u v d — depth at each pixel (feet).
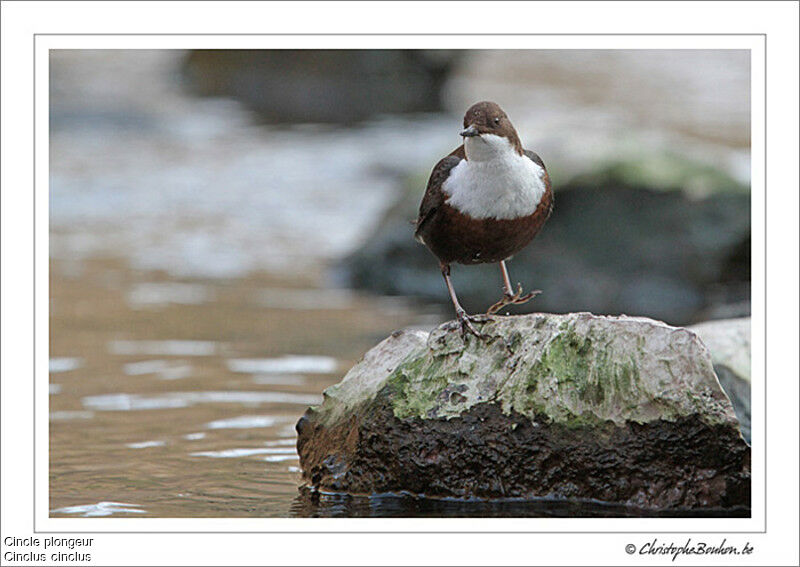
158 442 28.35
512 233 25.48
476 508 23.67
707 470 23.36
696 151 55.31
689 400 23.38
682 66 116.98
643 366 23.75
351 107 99.30
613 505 23.57
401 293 50.37
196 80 103.76
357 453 24.66
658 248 48.91
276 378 34.91
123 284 49.21
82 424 29.84
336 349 38.96
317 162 76.95
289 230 60.85
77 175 72.08
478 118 24.53
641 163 49.80
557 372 24.03
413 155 78.28
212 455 27.40
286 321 43.42
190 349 38.63
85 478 25.57
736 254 48.55
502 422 23.98
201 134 86.48
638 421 23.53
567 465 23.75
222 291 48.57
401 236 51.19
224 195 68.54
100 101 92.53
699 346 23.62
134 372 35.40
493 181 24.86
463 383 24.48
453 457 24.08
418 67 100.48
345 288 50.80
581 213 49.37
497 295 49.88
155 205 65.62
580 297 48.98
